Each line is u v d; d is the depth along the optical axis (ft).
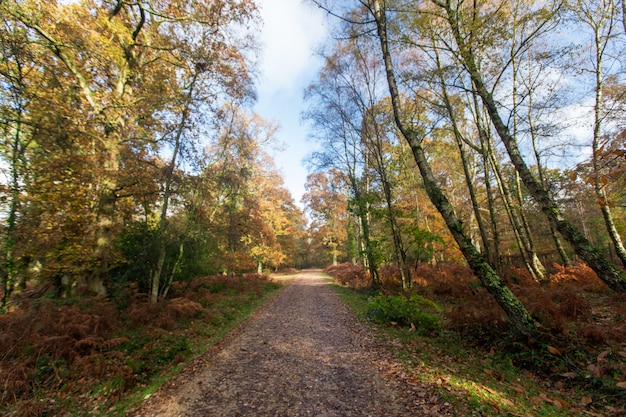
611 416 10.13
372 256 48.08
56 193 23.76
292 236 117.80
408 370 15.53
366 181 54.60
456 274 47.88
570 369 13.48
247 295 48.83
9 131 22.84
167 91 33.24
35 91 23.97
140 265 31.12
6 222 21.88
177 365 18.12
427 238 38.78
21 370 14.05
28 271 24.68
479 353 17.25
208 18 33.17
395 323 25.12
